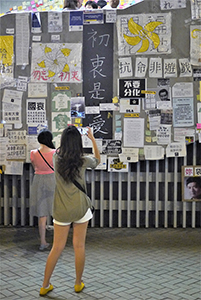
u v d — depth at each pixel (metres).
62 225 3.79
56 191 3.80
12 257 5.04
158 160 6.59
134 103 6.43
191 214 6.68
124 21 6.39
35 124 6.58
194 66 6.38
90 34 6.47
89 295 3.82
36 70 6.55
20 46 6.56
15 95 6.60
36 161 5.38
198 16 6.31
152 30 6.37
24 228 6.64
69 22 6.48
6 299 3.71
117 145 6.46
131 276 4.34
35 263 4.80
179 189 6.70
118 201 6.64
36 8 6.98
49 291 3.91
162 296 3.79
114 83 6.45
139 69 6.40
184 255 5.12
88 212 3.88
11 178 6.86
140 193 6.75
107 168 6.51
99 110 6.48
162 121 6.42
